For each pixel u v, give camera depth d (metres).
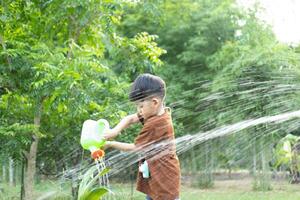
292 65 2.78
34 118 5.27
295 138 3.21
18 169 5.81
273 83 2.60
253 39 9.15
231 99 2.55
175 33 12.12
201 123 2.56
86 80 5.07
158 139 2.52
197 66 10.93
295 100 2.53
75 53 5.21
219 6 11.50
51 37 5.67
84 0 5.30
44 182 5.16
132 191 3.35
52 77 4.83
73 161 4.98
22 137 5.04
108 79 5.49
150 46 6.11
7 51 4.99
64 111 5.28
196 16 12.04
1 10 5.39
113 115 5.12
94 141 2.58
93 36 5.91
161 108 2.61
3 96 5.16
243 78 2.69
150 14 7.82
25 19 5.66
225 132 2.35
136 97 2.61
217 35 11.59
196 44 11.34
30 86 5.09
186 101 2.67
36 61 5.07
